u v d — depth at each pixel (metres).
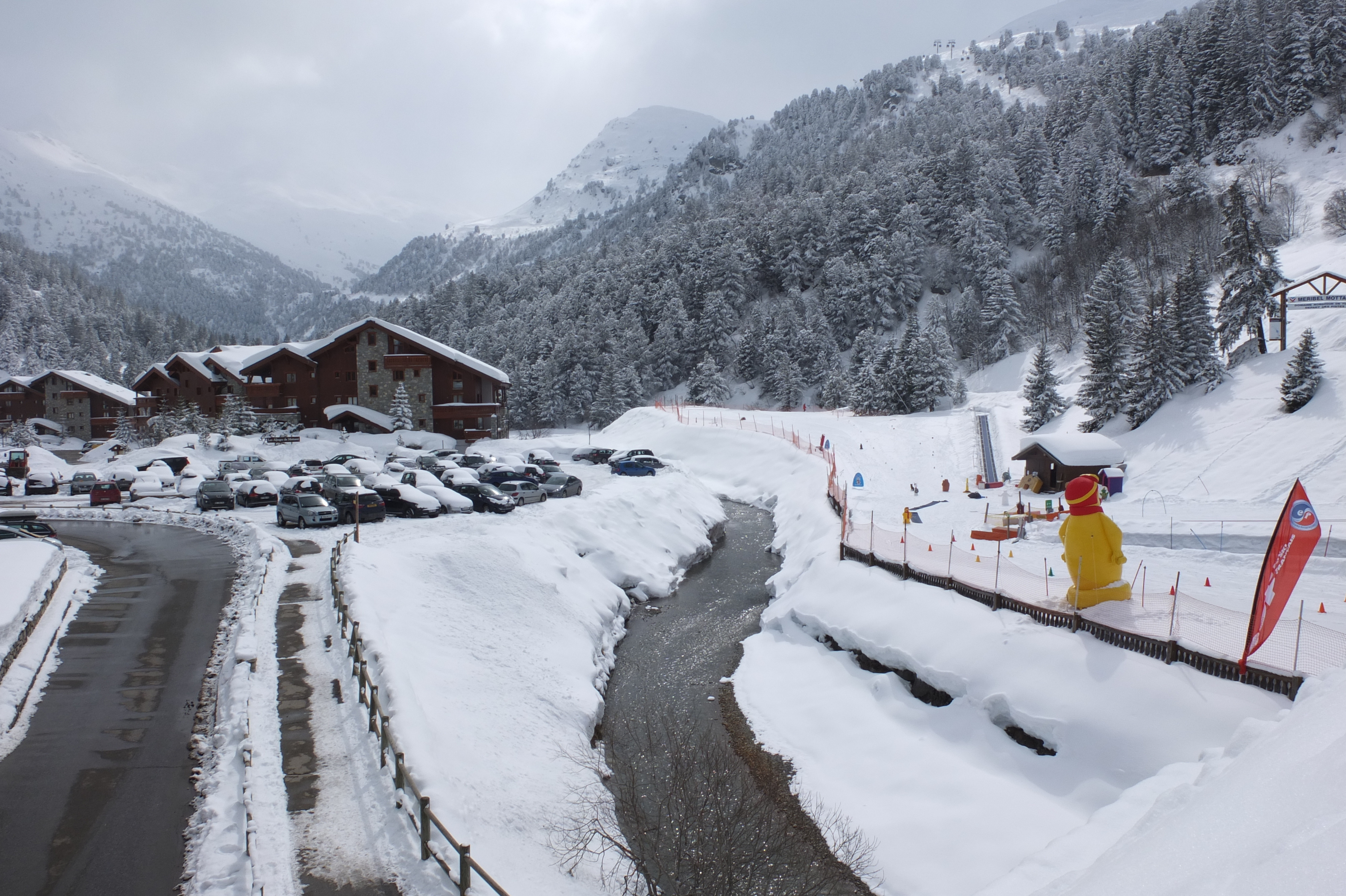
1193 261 52.91
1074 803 14.67
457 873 11.15
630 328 120.62
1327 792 7.20
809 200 140.62
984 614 20.16
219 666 17.91
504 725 17.41
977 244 122.19
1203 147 123.56
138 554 29.17
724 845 13.95
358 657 16.53
